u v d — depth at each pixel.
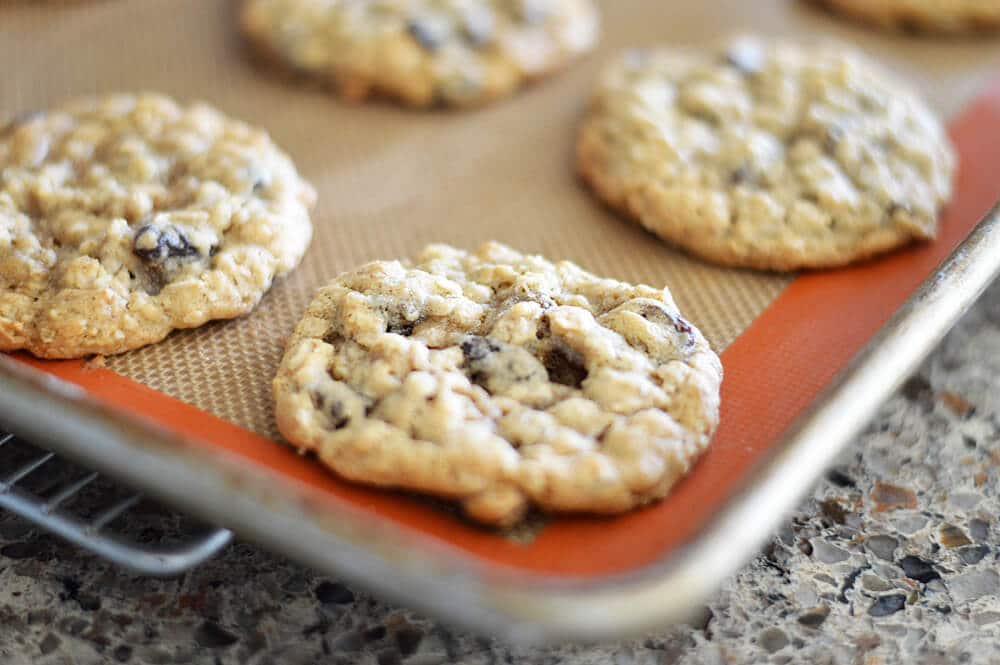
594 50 0.49
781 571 0.38
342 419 0.36
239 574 0.37
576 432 0.36
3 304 0.38
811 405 0.35
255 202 0.41
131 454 0.34
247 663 0.36
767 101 0.44
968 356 0.42
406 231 0.43
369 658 0.36
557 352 0.37
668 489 0.36
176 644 0.36
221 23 0.50
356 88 0.47
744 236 0.41
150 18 0.50
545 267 0.39
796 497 0.34
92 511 0.38
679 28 0.50
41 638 0.36
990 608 0.37
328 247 0.42
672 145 0.43
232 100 0.47
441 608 0.32
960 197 0.43
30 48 0.48
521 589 0.32
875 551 0.38
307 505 0.33
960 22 0.50
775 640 0.37
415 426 0.36
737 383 0.38
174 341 0.39
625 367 0.37
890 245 0.42
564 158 0.45
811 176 0.42
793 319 0.40
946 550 0.38
